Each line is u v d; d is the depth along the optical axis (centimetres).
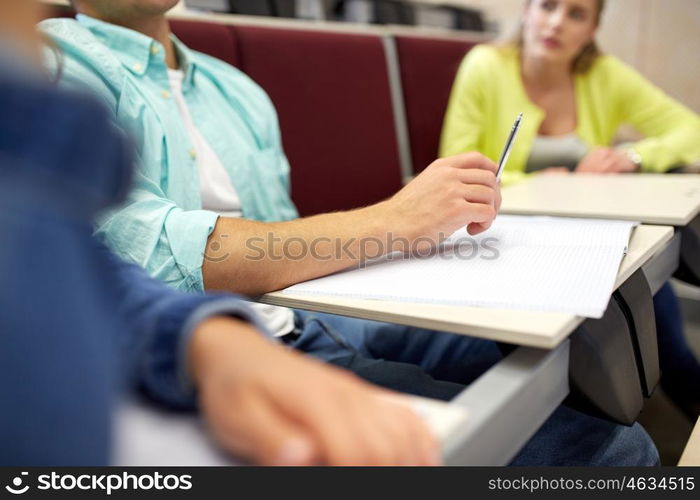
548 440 67
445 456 30
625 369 52
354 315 52
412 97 186
